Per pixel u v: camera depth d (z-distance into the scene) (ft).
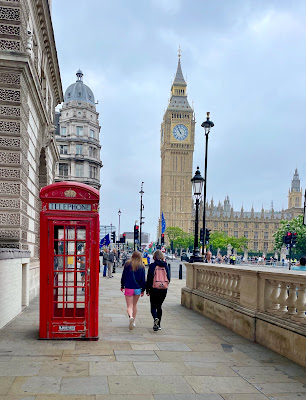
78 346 21.21
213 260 209.87
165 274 26.91
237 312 25.98
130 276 26.66
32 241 43.14
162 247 124.47
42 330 22.50
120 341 22.77
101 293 49.78
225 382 16.08
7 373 16.22
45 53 55.06
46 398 13.65
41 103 44.24
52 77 64.28
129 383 15.52
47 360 18.29
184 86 524.93
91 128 207.00
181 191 508.12
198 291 35.86
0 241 33.40
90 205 23.31
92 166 205.16
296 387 15.65
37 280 45.70
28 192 38.88
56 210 22.99
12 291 29.32
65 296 22.80
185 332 26.08
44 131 51.01
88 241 23.12
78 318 22.76
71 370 16.87
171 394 14.56
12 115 33.94
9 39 34.68
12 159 33.94
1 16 34.60
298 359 18.88
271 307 22.81
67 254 23.00
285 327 20.11
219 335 25.31
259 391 15.16
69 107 202.18
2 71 33.71
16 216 33.83
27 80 35.81
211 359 19.44
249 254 453.58
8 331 24.91
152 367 17.75
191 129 514.27
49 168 61.31
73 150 198.18
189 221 504.84
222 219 532.73
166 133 512.22
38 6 43.75
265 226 535.19
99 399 13.76
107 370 17.03
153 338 23.89
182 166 510.99
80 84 210.79
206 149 63.52
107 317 31.45
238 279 27.25
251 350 21.43
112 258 79.15
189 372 17.22
